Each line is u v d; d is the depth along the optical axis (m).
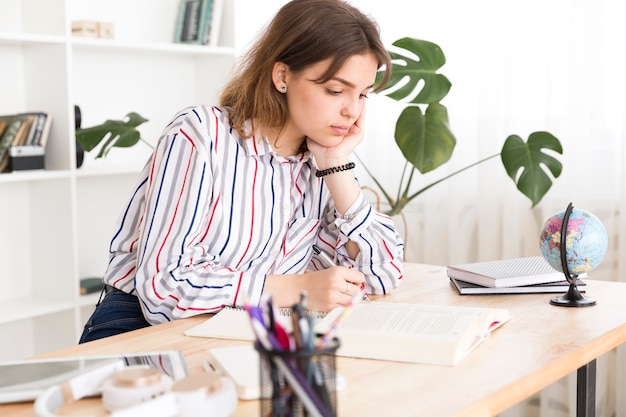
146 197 1.67
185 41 3.31
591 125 2.84
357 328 1.36
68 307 2.85
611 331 1.48
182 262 1.60
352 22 1.60
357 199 1.79
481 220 3.10
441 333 1.32
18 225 2.97
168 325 1.53
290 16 1.63
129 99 3.26
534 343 1.40
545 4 2.90
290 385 0.89
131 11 3.24
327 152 1.78
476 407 1.11
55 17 2.79
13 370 1.22
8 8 2.87
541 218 2.98
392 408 1.08
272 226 1.76
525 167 2.65
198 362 1.29
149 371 1.12
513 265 1.90
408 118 2.62
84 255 3.19
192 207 1.61
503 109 3.04
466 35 3.11
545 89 2.94
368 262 1.79
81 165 2.91
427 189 3.21
